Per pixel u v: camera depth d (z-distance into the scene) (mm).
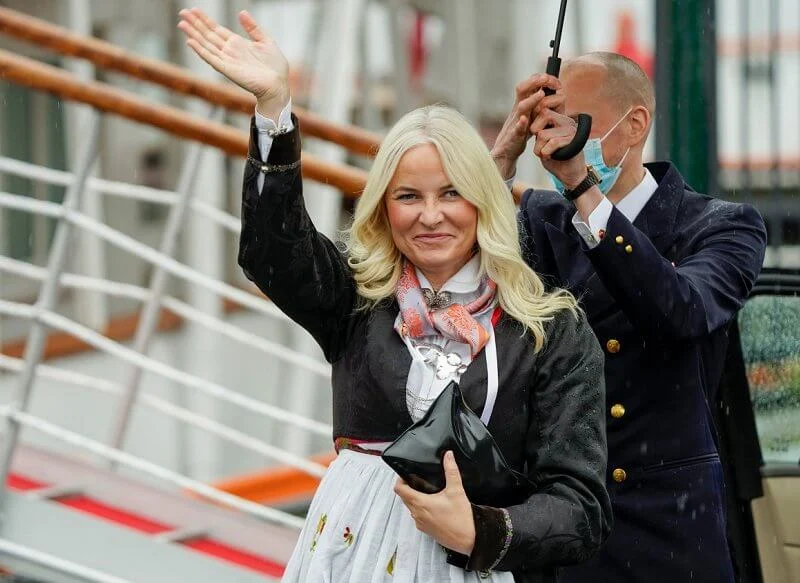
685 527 9633
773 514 11469
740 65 14539
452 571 7605
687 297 9070
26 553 12305
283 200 7723
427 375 7742
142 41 29359
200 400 26531
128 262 30766
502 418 7742
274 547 13812
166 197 15125
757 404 11617
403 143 7805
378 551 7730
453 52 33812
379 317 8078
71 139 30562
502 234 7828
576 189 9047
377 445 7934
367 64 32594
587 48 34312
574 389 7762
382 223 8172
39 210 13367
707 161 13922
